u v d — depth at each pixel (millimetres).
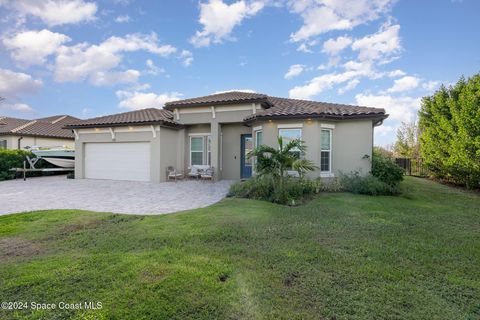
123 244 5070
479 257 4508
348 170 13016
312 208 8234
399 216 7352
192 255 4465
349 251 4695
